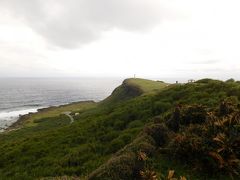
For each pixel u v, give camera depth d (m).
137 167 11.52
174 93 29.42
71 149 23.34
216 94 24.33
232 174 11.44
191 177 11.52
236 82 30.06
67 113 89.38
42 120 82.75
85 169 18.27
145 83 73.00
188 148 12.57
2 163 25.31
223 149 11.84
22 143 31.69
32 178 18.94
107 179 11.07
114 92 84.62
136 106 29.88
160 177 11.49
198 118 15.80
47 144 27.27
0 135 64.56
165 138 14.64
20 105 178.62
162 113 24.78
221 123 13.23
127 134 21.56
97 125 28.02
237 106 16.69
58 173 18.52
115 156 13.69
